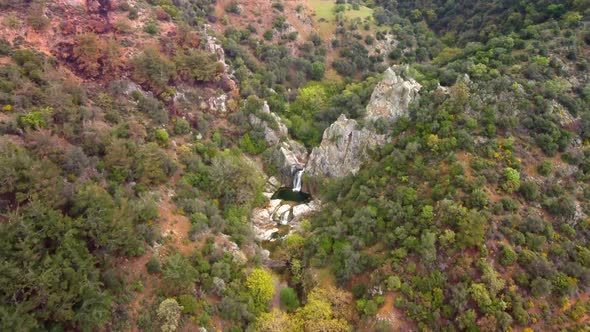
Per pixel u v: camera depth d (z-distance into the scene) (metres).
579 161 57.50
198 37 86.06
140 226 50.97
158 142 67.62
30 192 41.47
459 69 75.06
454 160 58.94
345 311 51.88
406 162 63.75
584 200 54.75
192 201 60.91
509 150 58.81
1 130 48.16
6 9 67.69
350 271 55.44
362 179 66.56
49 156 48.72
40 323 37.09
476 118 63.16
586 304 47.53
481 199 53.34
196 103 80.38
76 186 46.38
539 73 66.75
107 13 80.94
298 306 54.97
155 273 49.03
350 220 60.16
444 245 51.91
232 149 80.25
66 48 70.06
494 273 48.66
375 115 75.31
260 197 76.00
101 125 61.66
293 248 61.97
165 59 77.94
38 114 52.09
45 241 40.88
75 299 39.34
